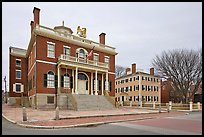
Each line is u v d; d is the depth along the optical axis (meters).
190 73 38.78
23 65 39.62
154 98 56.44
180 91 39.88
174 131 10.83
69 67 29.33
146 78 55.41
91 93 32.38
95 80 31.95
